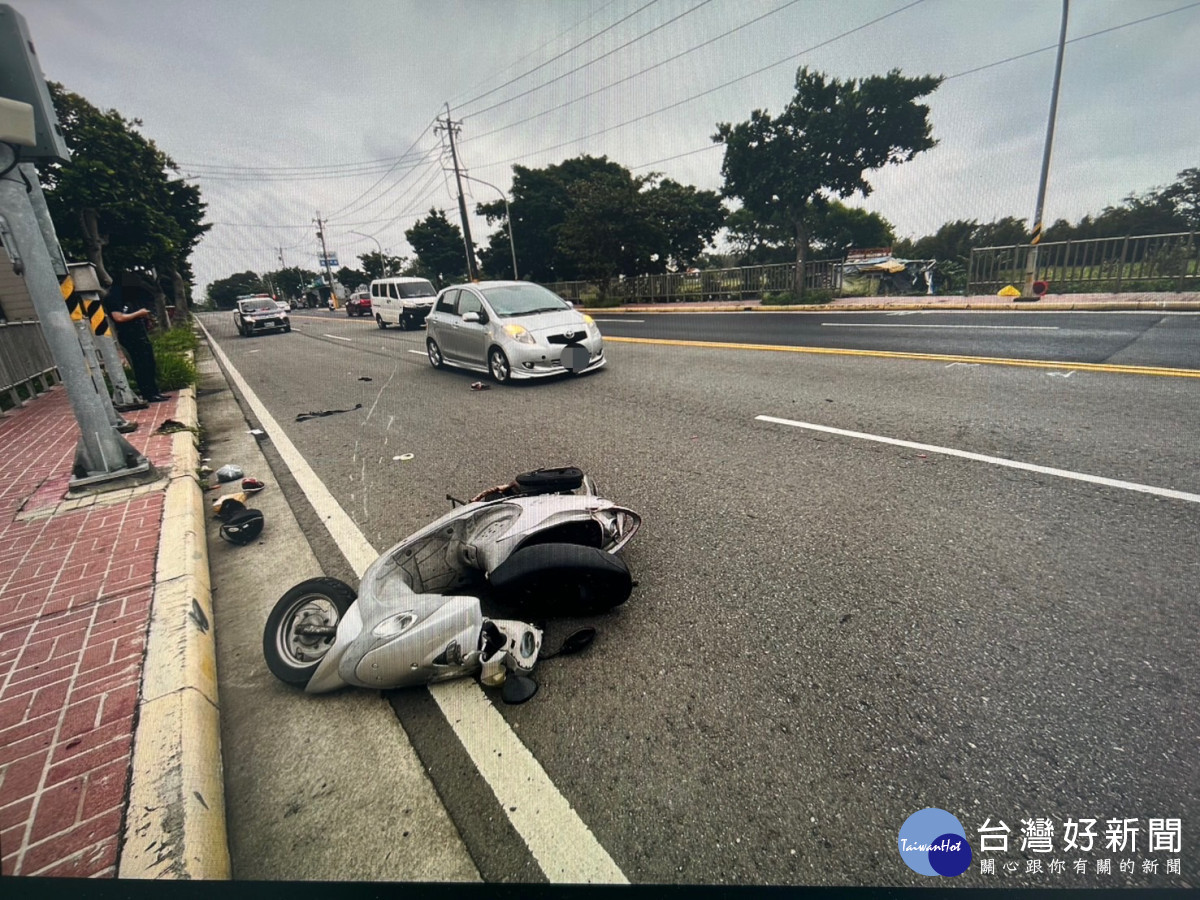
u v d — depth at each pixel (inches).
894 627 96.6
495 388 339.9
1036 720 76.1
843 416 219.3
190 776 73.0
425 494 177.0
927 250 1531.7
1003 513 132.4
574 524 109.4
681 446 201.5
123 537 146.6
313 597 101.1
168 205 1047.0
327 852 67.0
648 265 1185.4
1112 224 1141.7
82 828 66.4
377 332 864.3
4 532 153.8
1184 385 220.2
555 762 76.3
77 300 219.3
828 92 784.9
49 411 324.8
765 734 77.3
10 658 99.4
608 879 60.9
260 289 3806.6
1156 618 93.5
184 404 318.0
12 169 158.4
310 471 209.6
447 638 87.3
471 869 63.6
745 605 106.0
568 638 97.1
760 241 1868.8
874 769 71.0
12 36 148.9
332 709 90.4
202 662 97.7
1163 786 66.2
